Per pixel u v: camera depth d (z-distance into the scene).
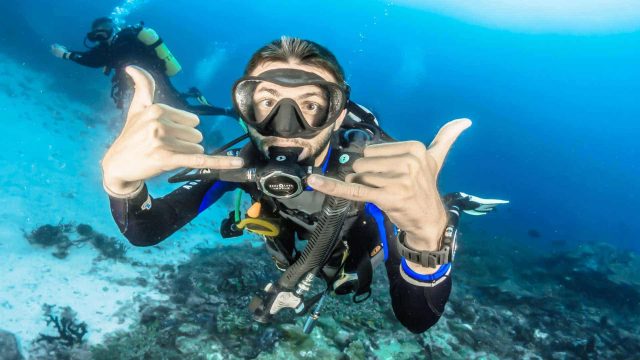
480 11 62.91
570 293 11.47
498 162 54.41
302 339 5.29
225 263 7.85
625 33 60.78
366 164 1.08
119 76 9.12
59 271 6.56
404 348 6.02
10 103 12.27
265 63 1.67
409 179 1.01
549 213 35.56
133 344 5.23
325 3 64.06
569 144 65.69
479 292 9.78
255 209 2.01
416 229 1.16
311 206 1.96
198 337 5.34
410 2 62.47
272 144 1.61
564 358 7.26
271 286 2.12
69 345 5.24
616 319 10.52
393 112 62.81
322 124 1.68
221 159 1.01
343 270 2.20
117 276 6.88
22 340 5.19
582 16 59.44
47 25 28.38
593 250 14.82
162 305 6.25
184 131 1.10
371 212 2.05
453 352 6.29
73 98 15.18
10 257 6.50
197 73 44.09
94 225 8.38
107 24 8.80
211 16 64.94
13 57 16.64
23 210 7.88
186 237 9.19
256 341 5.26
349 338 5.68
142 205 1.60
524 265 13.66
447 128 1.14
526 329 7.85
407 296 1.57
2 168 8.95
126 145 1.05
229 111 10.57
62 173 9.78
